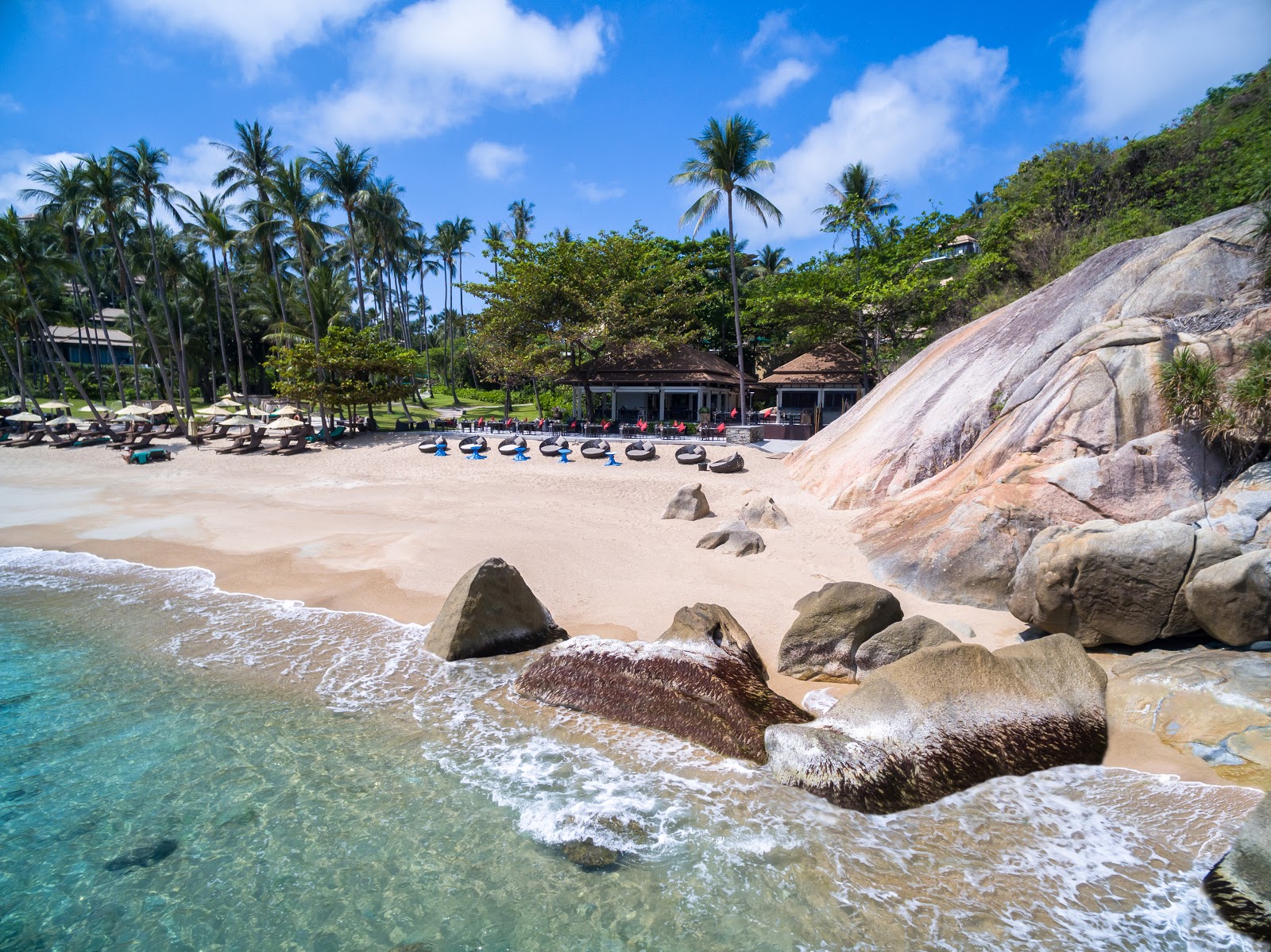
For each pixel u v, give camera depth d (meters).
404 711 8.42
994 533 10.70
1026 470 11.44
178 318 50.69
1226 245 13.04
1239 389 9.94
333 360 35.56
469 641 9.96
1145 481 10.21
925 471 15.78
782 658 9.24
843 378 41.22
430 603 12.27
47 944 4.97
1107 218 26.73
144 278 59.81
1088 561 8.36
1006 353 16.17
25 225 43.12
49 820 6.32
